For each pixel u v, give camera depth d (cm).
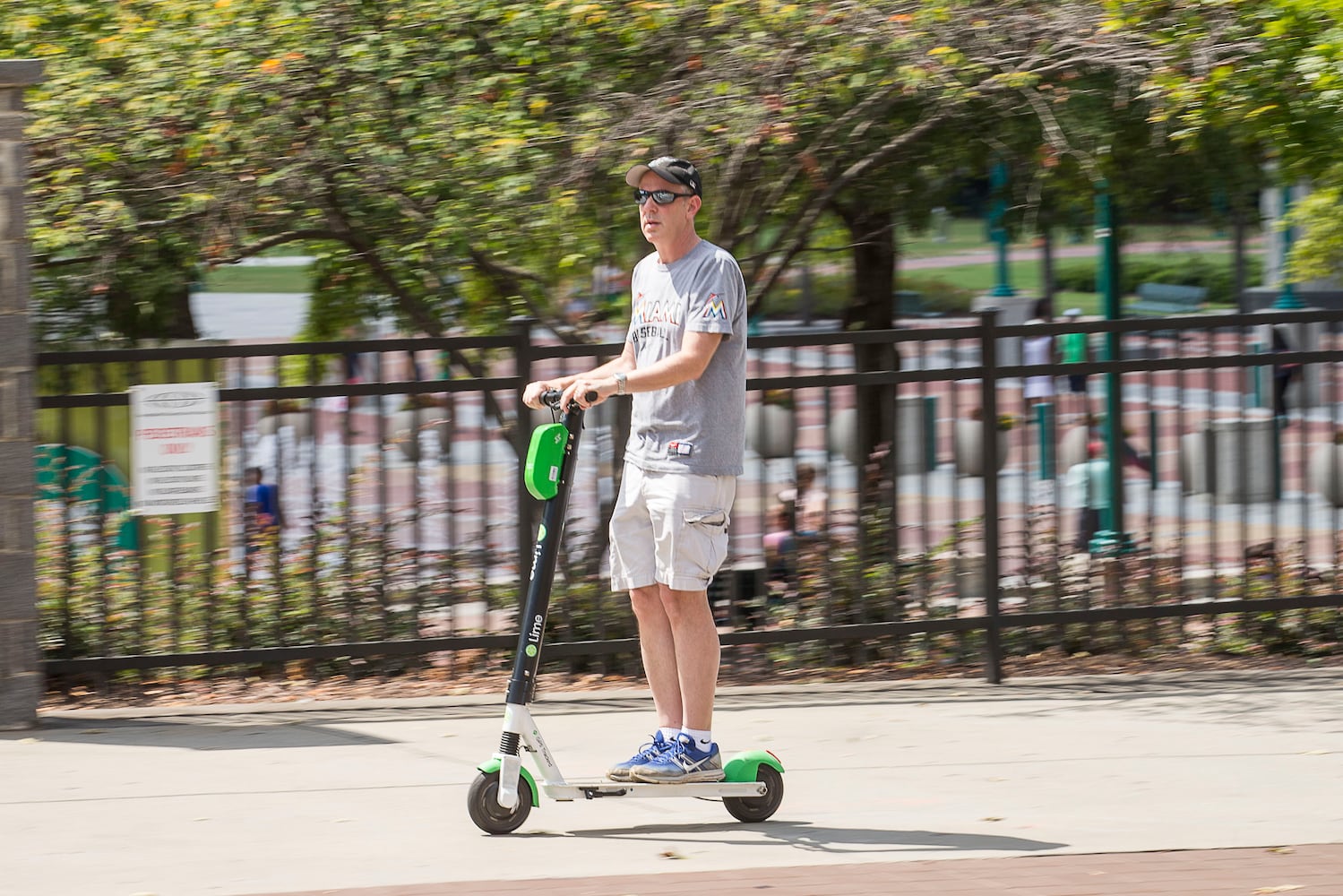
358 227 2825
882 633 2538
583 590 2586
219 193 2673
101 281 2686
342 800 1870
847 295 3856
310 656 2423
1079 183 3186
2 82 2089
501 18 2752
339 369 2964
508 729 1714
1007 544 2673
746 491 2650
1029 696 2459
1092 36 2631
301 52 2634
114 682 2538
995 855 1639
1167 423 3006
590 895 1492
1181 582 2686
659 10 2681
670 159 1717
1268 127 2808
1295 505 3097
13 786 1933
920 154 3045
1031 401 2794
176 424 2338
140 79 2670
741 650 2686
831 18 2600
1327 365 2725
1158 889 1510
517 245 2712
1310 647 2756
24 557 2202
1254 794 1895
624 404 2547
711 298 1691
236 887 1533
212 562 2427
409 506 2502
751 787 1745
